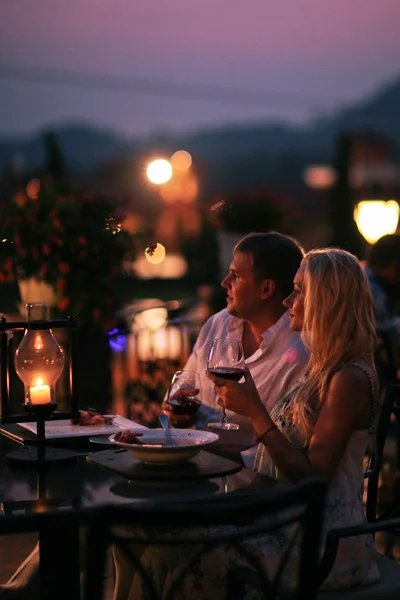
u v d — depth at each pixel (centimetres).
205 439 238
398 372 473
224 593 232
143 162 628
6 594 221
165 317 567
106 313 483
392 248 539
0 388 264
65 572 205
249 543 233
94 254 463
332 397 228
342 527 228
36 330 237
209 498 197
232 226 968
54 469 229
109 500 198
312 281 236
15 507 194
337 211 1523
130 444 225
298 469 227
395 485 466
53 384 238
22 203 456
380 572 241
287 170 4438
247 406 234
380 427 281
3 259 456
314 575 171
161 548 241
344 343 232
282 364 299
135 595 244
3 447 258
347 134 1551
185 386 262
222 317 341
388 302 528
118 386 543
